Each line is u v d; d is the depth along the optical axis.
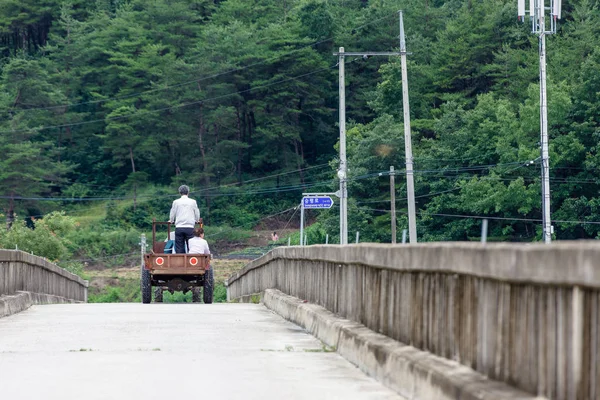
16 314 52.72
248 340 34.56
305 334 36.97
